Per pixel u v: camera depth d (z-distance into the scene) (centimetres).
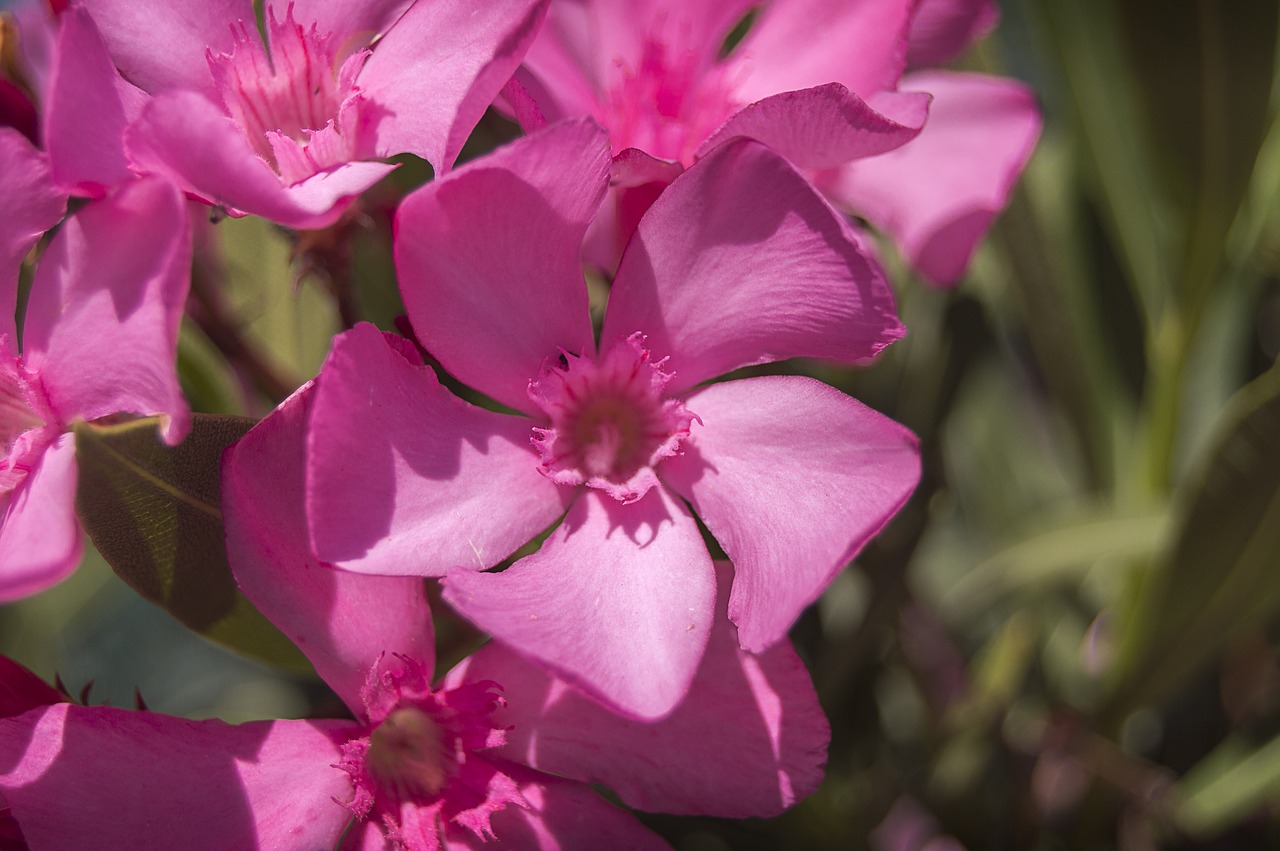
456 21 20
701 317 20
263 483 19
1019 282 26
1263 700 26
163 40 20
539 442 20
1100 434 26
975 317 24
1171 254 25
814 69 22
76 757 19
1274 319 27
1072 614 27
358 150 20
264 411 23
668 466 20
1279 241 26
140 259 19
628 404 20
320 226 19
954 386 24
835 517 19
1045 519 25
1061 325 26
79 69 19
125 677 34
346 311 21
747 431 20
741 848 24
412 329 20
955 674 26
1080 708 26
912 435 19
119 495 19
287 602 20
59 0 20
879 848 25
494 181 19
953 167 23
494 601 19
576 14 22
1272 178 26
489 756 20
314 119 21
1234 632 24
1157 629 24
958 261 23
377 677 20
